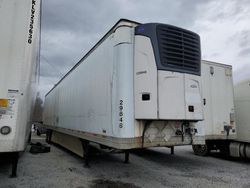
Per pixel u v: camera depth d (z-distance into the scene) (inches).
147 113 165.5
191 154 370.0
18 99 154.6
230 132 296.2
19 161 281.1
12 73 154.7
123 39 177.2
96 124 210.7
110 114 182.7
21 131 155.7
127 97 170.2
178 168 256.2
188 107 177.8
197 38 196.1
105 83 197.6
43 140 666.8
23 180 191.9
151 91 168.1
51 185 181.3
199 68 193.0
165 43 176.2
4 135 148.6
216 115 291.3
